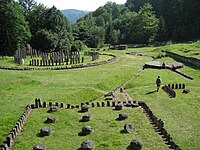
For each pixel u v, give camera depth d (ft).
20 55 280.72
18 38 341.62
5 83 166.20
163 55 300.61
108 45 522.47
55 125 102.68
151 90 161.89
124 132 96.02
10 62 258.78
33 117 109.50
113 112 116.26
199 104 134.00
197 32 473.67
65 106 124.47
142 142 88.69
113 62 265.13
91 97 150.82
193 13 506.07
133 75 206.49
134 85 177.47
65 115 112.47
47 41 373.61
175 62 244.01
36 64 249.34
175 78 193.16
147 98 146.82
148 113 114.32
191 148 91.35
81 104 127.75
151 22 493.36
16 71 211.00
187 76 195.62
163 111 125.90
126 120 106.93
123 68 228.22
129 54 336.70
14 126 99.66
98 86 169.58
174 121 113.70
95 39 498.28
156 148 84.74
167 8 593.83
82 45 435.94
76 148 85.61
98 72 209.36
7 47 339.98
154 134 94.48
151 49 383.24
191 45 339.16
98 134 94.84
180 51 303.27
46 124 103.30
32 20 405.39
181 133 102.22
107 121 106.11
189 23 504.84
